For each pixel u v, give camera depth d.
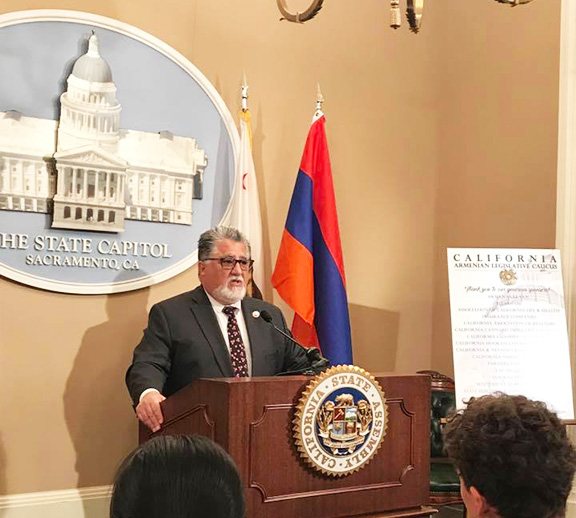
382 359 4.77
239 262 3.33
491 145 4.66
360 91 4.70
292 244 4.07
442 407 4.23
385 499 2.71
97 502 3.72
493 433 1.24
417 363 4.92
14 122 3.55
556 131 4.29
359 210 4.69
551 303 3.79
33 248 3.59
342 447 2.59
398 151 4.85
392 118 4.83
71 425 3.68
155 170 3.90
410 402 2.79
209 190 4.06
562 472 1.21
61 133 3.65
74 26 3.69
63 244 3.66
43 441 3.61
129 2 3.88
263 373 3.30
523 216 4.45
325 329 4.06
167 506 0.98
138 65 3.86
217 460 1.03
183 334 3.26
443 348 4.90
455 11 4.93
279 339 3.40
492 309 3.74
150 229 3.89
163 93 3.93
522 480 1.21
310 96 4.50
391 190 4.82
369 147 4.73
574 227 4.19
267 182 4.33
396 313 4.83
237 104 4.22
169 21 4.00
